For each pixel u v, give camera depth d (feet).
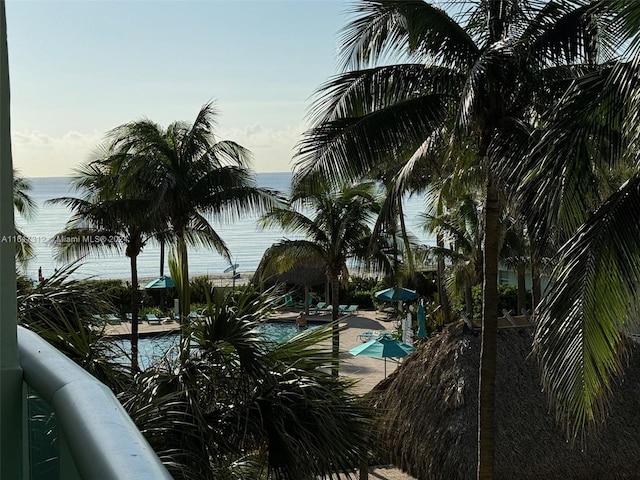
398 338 98.84
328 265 72.38
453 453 44.19
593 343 22.56
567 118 24.12
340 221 71.67
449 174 45.88
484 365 37.11
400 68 37.09
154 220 75.00
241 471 19.16
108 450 2.94
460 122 31.30
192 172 74.54
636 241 22.52
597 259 22.79
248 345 19.10
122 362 20.13
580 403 22.81
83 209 78.07
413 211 402.52
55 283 21.39
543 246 29.86
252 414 18.65
